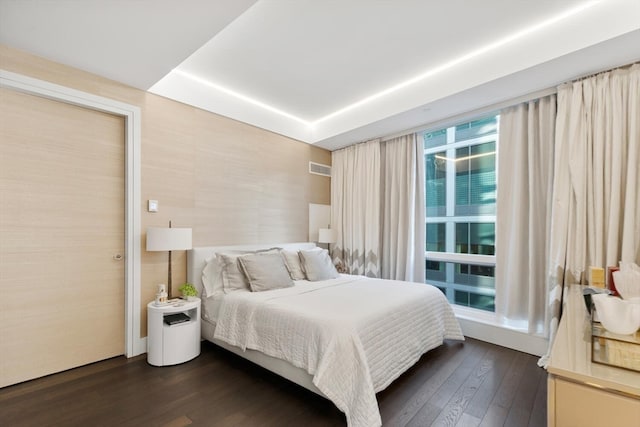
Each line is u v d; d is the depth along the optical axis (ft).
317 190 15.12
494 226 10.71
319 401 6.58
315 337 6.25
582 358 3.04
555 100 8.82
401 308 7.64
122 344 8.80
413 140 12.34
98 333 8.38
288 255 11.38
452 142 11.94
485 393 6.86
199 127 10.55
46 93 7.41
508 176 9.85
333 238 14.32
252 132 12.26
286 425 5.74
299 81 10.37
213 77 10.18
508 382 7.35
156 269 9.34
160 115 9.55
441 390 6.97
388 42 8.09
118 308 8.77
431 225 12.59
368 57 8.84
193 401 6.50
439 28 7.50
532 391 6.94
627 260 7.24
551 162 8.76
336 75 9.95
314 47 8.36
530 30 7.59
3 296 6.98
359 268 13.85
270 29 7.55
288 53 8.66
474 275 11.22
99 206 8.48
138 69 7.98
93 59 7.50
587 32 6.77
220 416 5.98
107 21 6.11
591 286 6.67
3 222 7.01
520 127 9.47
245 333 7.67
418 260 12.09
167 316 8.91
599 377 2.60
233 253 10.64
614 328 3.57
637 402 2.41
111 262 8.66
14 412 6.03
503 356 8.84
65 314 7.84
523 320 9.44
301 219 14.24
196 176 10.43
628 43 6.59
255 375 7.71
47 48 7.03
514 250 9.48
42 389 6.90
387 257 13.25
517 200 9.47
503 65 8.15
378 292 8.89
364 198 13.99
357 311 6.91
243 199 11.88
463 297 11.53
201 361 8.51
